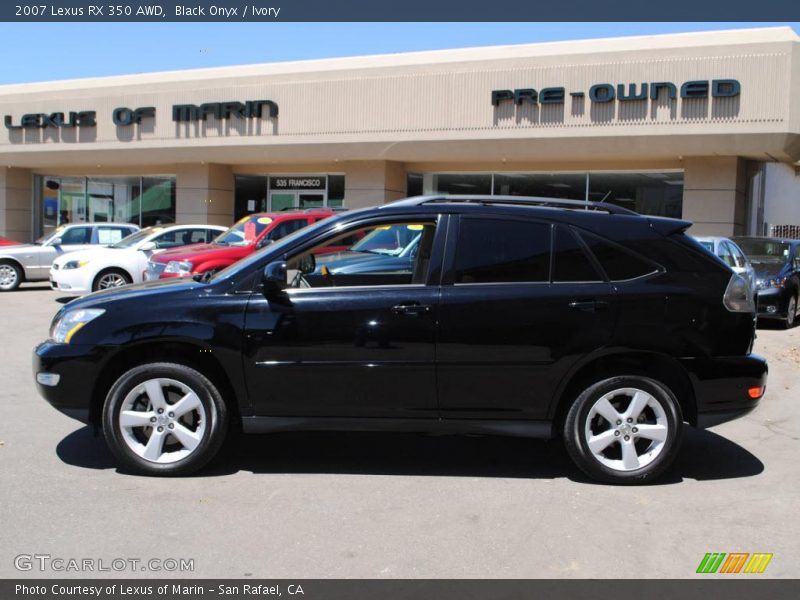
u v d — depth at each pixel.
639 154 17.28
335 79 19.75
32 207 27.14
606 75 16.77
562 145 17.47
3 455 5.54
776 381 8.77
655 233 5.20
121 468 5.31
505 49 18.30
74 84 23.92
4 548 4.01
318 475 5.28
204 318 5.04
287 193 23.02
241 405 5.10
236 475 5.24
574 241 5.13
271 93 20.55
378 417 5.08
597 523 4.47
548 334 4.98
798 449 6.09
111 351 5.04
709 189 17.25
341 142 19.80
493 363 5.00
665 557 4.03
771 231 25.33
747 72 15.61
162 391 5.12
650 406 5.10
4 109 24.39
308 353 5.02
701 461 5.74
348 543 4.14
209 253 12.27
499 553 4.04
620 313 5.01
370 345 5.00
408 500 4.81
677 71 16.14
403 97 19.00
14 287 17.44
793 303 13.56
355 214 5.27
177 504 4.66
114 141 22.78
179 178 23.34
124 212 25.75
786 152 16.27
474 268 5.10
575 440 5.10
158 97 22.02
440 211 5.22
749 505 4.81
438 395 5.04
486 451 5.93
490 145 18.19
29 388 7.73
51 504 4.62
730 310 5.13
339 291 5.09
